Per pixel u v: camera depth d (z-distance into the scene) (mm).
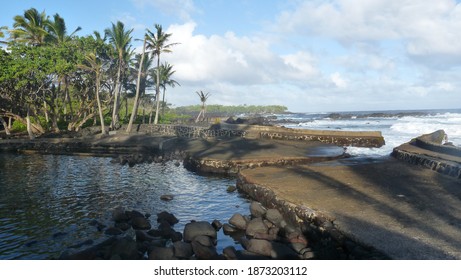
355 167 14445
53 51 32656
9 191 14078
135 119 50812
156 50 39625
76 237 8812
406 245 6168
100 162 22719
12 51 31297
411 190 10211
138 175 17797
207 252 7184
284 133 30719
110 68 41625
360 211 8289
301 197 9844
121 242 7328
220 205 11906
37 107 37094
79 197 13094
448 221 7363
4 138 33281
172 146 26297
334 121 75000
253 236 8523
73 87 42656
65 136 34719
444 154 15422
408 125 46125
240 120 44594
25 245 8281
